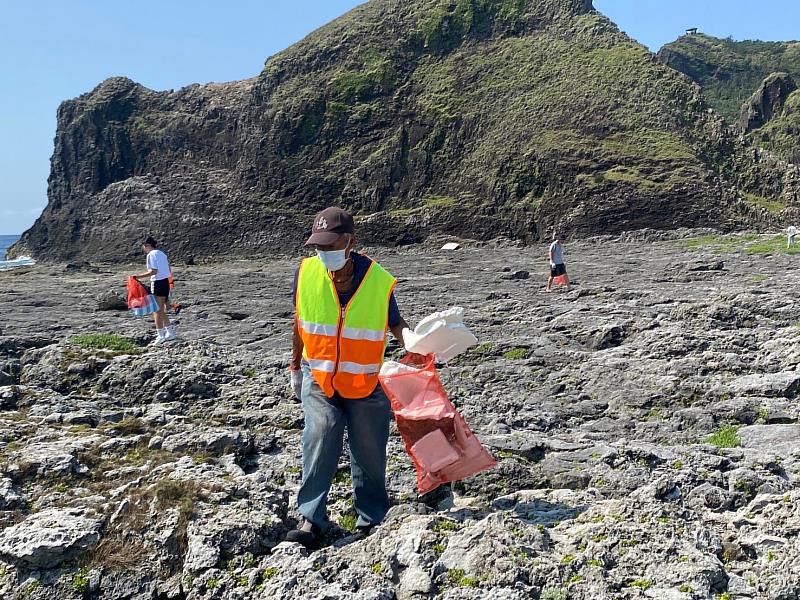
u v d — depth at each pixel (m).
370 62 82.50
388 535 4.81
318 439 5.02
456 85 78.38
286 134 79.75
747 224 56.72
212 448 6.68
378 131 78.25
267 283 33.56
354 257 5.12
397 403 5.09
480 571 4.27
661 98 68.19
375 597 4.10
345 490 5.89
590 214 59.00
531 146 66.19
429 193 73.50
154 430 7.33
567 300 19.17
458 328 4.96
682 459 6.64
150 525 4.93
